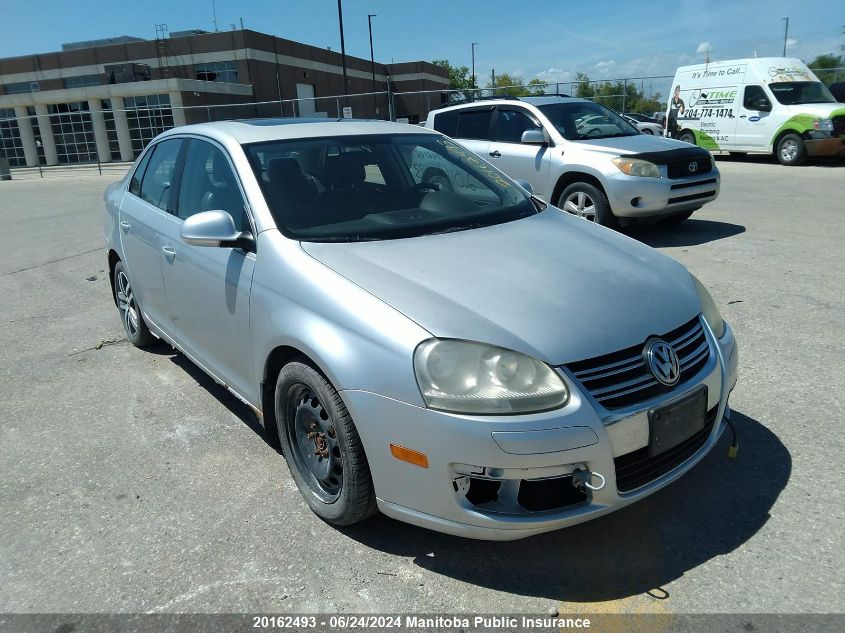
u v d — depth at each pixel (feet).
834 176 42.96
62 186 70.08
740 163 54.24
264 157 11.25
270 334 9.41
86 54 156.35
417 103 121.08
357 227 10.32
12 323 19.69
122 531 9.50
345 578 8.34
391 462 7.93
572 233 10.89
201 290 11.44
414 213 11.00
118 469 11.18
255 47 149.69
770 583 7.85
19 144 132.77
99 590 8.33
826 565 8.08
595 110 28.91
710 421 8.96
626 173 24.44
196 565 8.70
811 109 49.32
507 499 7.54
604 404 7.59
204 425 12.62
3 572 8.76
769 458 10.39
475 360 7.49
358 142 12.32
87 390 14.51
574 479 7.48
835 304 17.10
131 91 121.39
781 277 19.75
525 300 8.27
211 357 11.89
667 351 8.12
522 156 27.86
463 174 12.83
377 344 7.94
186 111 121.49
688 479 9.99
